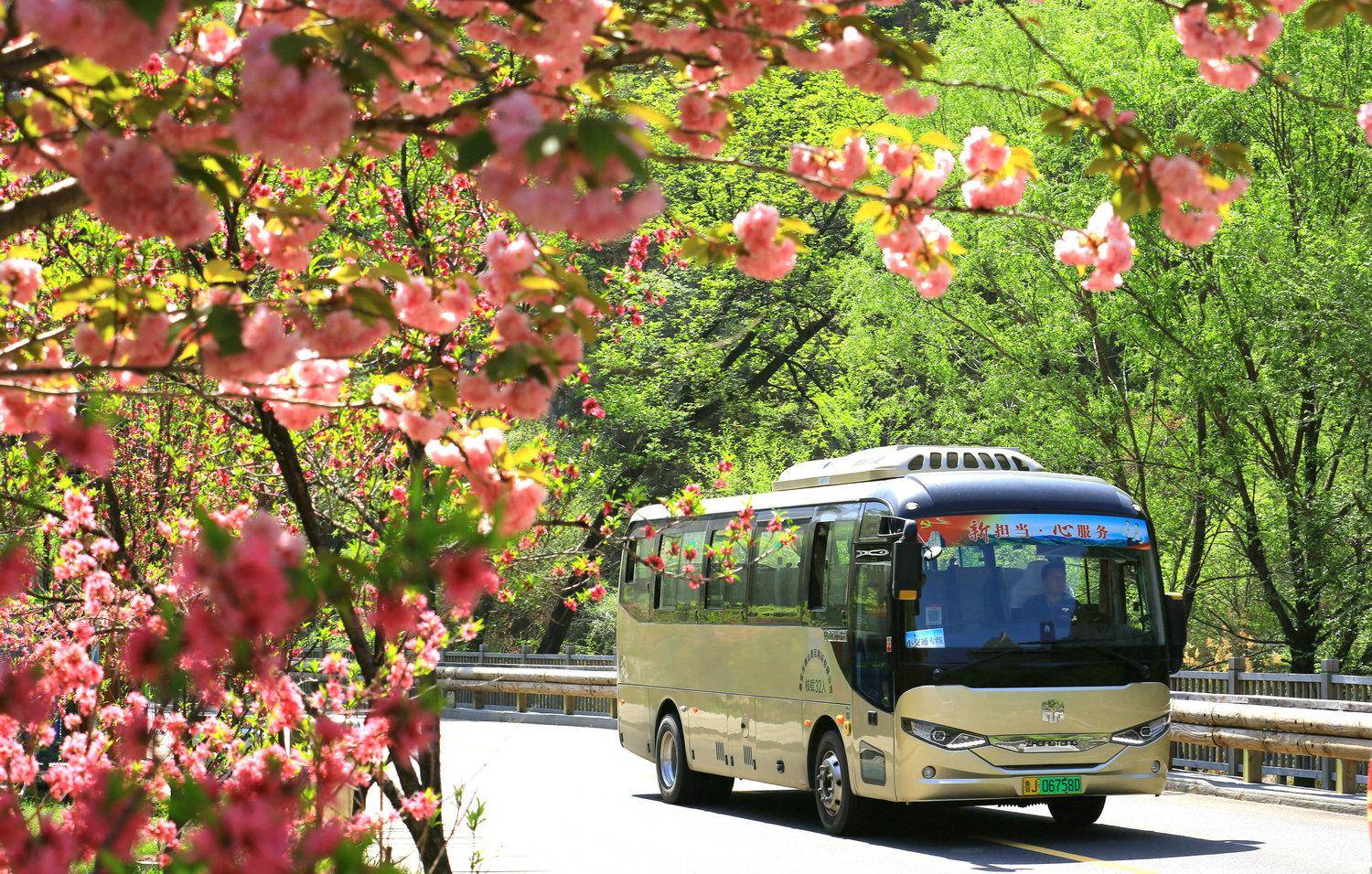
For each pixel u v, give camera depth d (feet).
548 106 12.28
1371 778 30.60
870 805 49.67
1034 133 83.10
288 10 10.68
